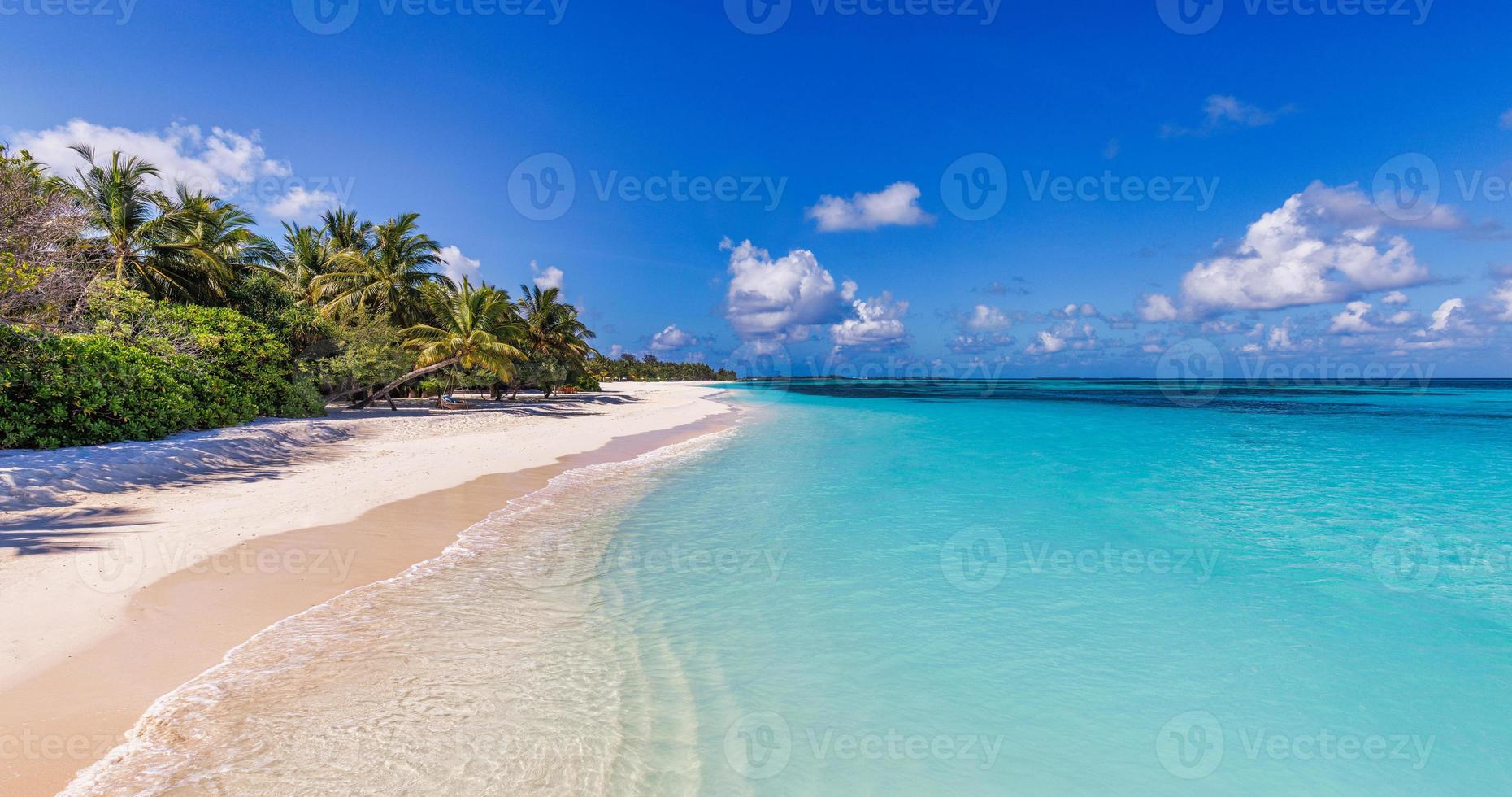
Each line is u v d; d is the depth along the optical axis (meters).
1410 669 5.92
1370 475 16.62
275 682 4.91
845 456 19.73
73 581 6.54
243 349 20.86
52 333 14.34
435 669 5.30
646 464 17.64
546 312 47.53
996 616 7.04
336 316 32.34
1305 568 8.84
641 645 6.06
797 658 5.95
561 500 12.41
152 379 15.34
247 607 6.34
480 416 29.83
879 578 8.19
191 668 5.07
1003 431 28.80
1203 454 20.64
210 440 14.59
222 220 27.72
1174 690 5.50
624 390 85.19
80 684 4.68
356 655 5.48
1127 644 6.38
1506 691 5.50
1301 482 15.49
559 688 5.14
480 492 12.70
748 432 28.23
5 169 15.52
